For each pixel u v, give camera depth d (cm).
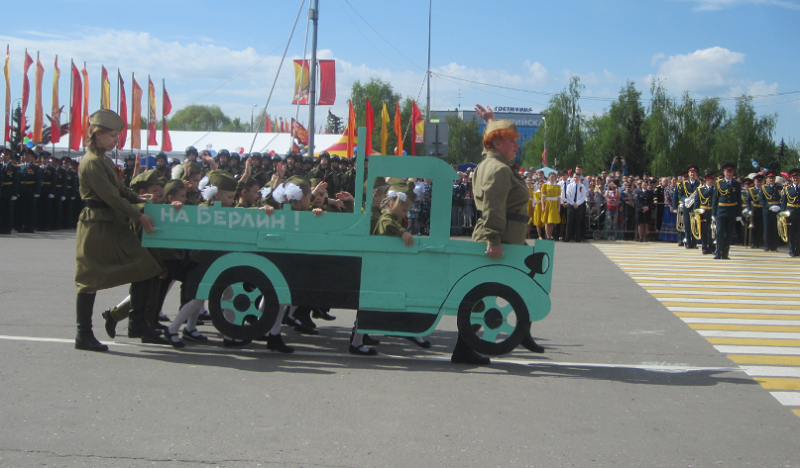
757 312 774
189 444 347
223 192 592
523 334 511
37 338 560
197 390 436
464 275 514
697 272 1128
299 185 543
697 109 5178
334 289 525
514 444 357
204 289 538
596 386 471
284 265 529
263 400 420
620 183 1859
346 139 2283
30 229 1577
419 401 426
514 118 13862
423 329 520
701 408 425
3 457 325
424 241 514
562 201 1706
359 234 519
